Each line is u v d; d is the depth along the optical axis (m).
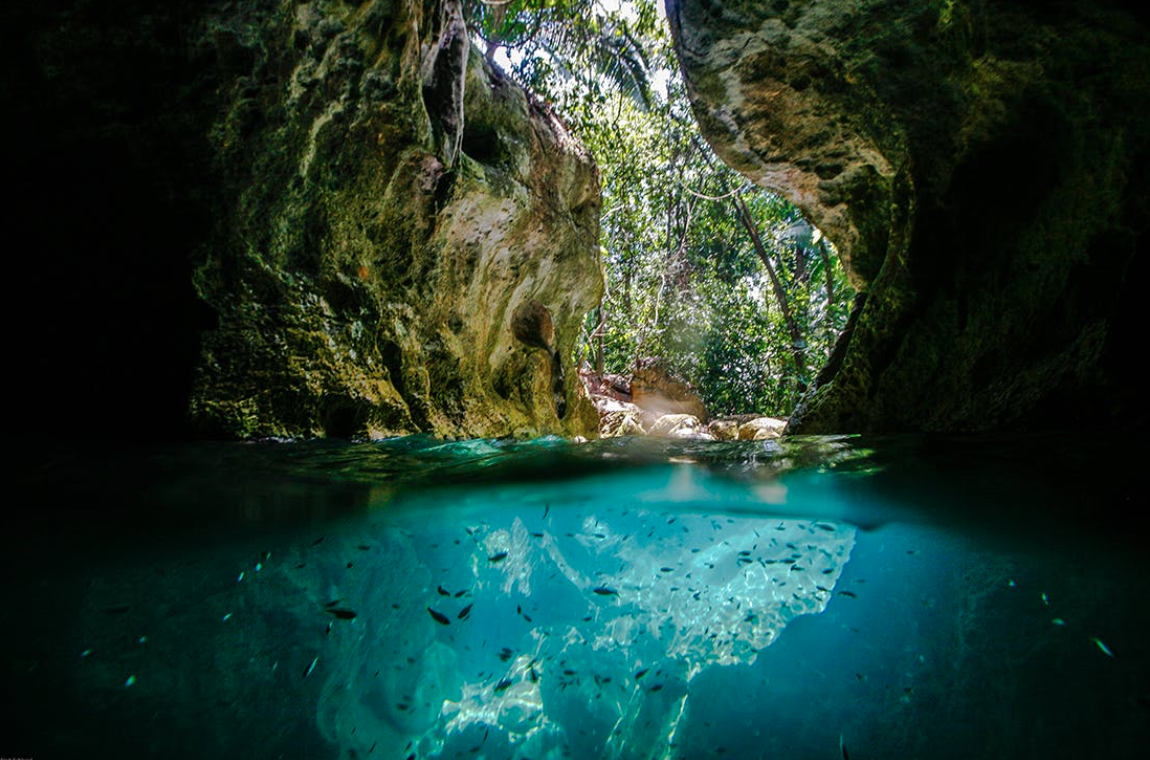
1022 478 2.82
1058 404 3.46
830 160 4.98
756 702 2.45
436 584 2.88
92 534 2.07
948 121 4.01
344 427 3.29
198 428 2.78
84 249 2.69
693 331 13.28
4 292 2.59
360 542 2.62
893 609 2.77
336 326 3.36
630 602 3.23
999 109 3.78
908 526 2.93
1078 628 2.23
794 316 12.50
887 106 4.18
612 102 9.53
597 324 12.32
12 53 2.33
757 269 14.51
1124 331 3.31
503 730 2.39
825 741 2.19
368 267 3.64
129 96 2.55
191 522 2.27
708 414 12.90
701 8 4.12
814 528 3.27
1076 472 2.83
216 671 1.91
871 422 4.32
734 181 11.70
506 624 2.98
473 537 3.06
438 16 3.47
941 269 4.07
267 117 2.85
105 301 2.73
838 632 2.74
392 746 2.18
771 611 2.98
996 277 3.80
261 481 2.63
